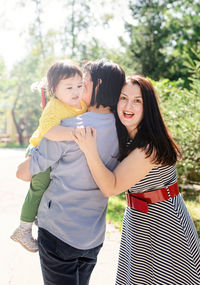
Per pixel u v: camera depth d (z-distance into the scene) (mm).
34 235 4695
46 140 1980
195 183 7262
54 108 2061
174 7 18938
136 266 2248
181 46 17438
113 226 5363
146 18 18406
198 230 5066
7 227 5238
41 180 2072
